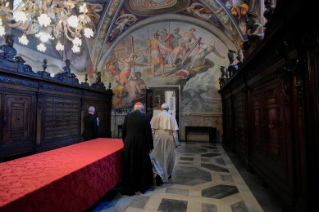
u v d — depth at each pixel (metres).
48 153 3.21
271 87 3.69
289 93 2.78
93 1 9.46
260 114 4.36
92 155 3.06
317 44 2.21
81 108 9.29
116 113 12.28
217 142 10.57
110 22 11.05
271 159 3.66
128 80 12.35
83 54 11.24
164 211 2.94
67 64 8.42
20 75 6.04
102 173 2.92
